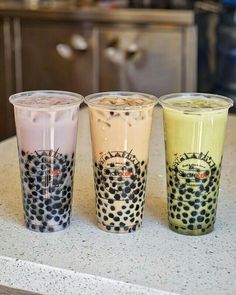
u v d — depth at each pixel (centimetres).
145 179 93
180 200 91
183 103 91
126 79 299
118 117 88
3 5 312
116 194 91
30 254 86
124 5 332
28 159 91
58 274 82
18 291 88
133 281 79
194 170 89
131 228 93
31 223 94
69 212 95
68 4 335
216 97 95
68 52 303
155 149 137
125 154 90
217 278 79
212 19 302
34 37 306
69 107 90
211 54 298
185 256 85
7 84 317
